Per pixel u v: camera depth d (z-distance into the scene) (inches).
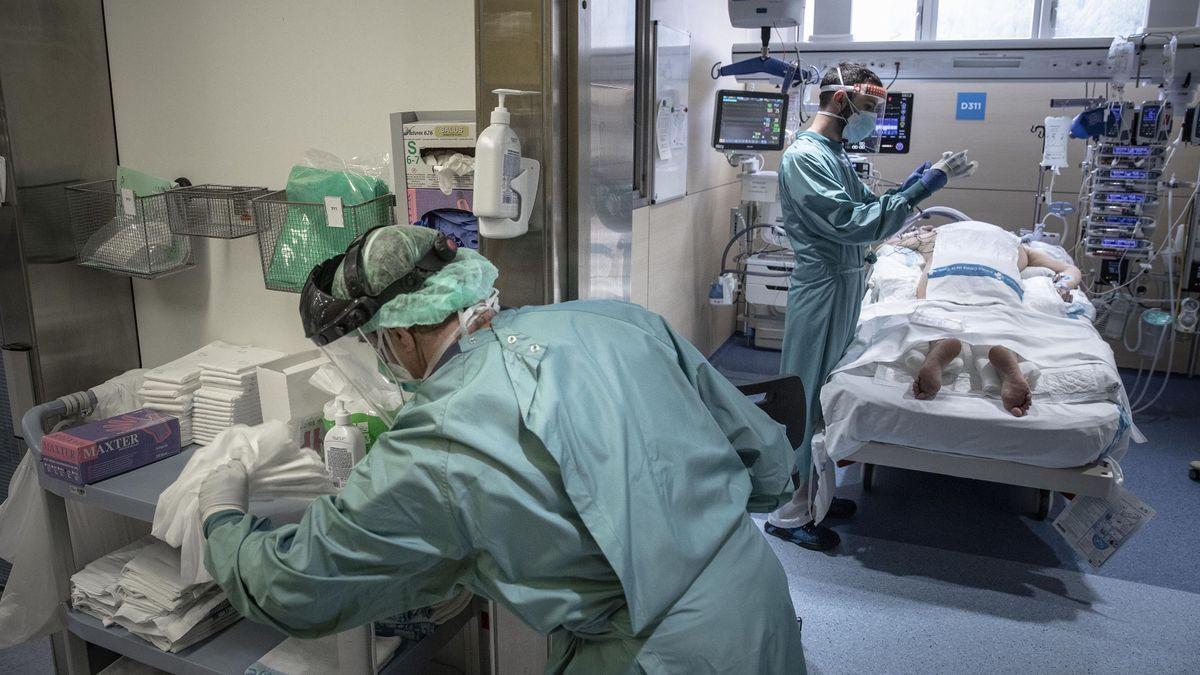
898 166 204.5
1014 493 134.3
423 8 67.8
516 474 39.1
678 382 47.6
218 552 45.6
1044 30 195.5
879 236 105.2
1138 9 188.2
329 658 64.3
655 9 136.3
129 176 77.5
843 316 113.9
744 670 42.1
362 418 64.1
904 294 143.3
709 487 45.7
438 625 67.8
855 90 111.6
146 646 67.1
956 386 105.4
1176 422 165.5
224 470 52.5
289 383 68.7
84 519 75.0
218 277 82.8
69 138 80.6
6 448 92.7
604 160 68.5
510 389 41.1
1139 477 140.4
